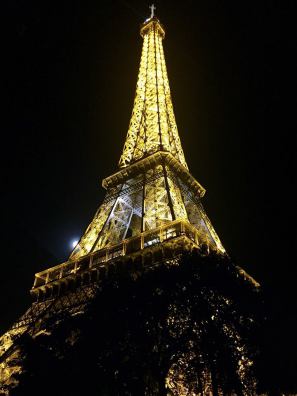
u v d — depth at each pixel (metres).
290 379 29.53
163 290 33.69
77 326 33.84
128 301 33.34
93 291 49.47
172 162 76.94
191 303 31.91
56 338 33.22
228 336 31.62
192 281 33.56
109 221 68.81
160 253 50.00
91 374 29.69
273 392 29.19
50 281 61.75
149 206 65.56
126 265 51.97
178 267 35.34
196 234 52.66
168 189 65.31
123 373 29.59
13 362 40.94
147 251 50.62
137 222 73.88
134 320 31.98
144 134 89.94
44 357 31.50
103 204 75.25
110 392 29.41
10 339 53.72
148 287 34.22
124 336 31.58
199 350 30.05
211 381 31.62
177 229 51.88
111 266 53.34
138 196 71.88
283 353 30.59
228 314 32.06
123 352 30.83
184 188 76.88
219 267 35.12
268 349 30.38
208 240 54.59
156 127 88.81
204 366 30.25
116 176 79.88
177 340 29.98
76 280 57.16
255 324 32.06
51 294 59.44
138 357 30.11
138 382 29.27
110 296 34.41
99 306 33.94
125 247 56.44
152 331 31.05
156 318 31.59
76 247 66.81
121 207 72.06
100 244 63.91
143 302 32.88
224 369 29.22
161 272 35.31
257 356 30.08
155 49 115.75
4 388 34.34
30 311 59.00
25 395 29.84
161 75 107.31
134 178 76.88
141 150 85.81
